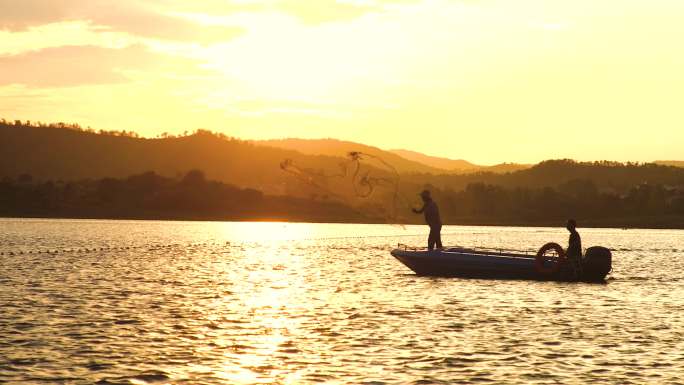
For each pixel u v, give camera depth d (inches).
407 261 1398.9
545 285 1290.6
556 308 1021.2
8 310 944.9
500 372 652.1
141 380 614.9
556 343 773.9
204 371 643.5
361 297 1120.8
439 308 1006.4
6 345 731.4
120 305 1002.7
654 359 706.2
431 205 1381.6
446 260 1370.6
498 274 1360.7
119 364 663.1
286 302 1058.1
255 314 939.3
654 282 1389.0
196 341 761.0
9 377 620.1
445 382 618.8
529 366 673.6
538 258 1339.8
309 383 610.5
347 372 645.3
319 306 1018.1
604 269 1332.4
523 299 1108.5
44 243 2689.5
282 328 840.3
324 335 801.6
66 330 810.8
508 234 4889.3
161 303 1029.2
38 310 948.0
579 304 1063.6
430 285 1283.2
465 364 677.9
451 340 781.9
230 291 1187.9
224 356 697.0
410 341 774.5
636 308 1031.0
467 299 1101.7
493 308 1012.5
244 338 780.0
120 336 781.9
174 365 662.5
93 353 701.9
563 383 620.1
